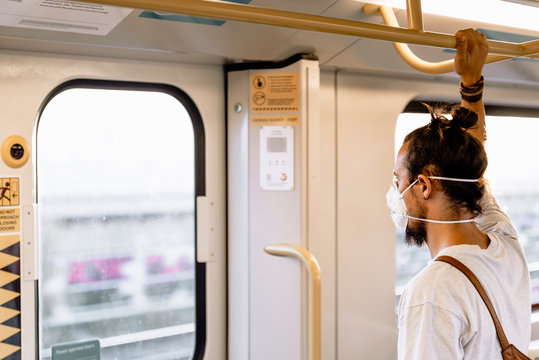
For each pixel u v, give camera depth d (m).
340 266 2.82
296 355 2.46
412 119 3.09
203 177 2.56
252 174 2.51
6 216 2.12
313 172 2.46
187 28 2.01
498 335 1.29
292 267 2.45
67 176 2.28
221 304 2.64
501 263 1.36
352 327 2.87
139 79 2.36
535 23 2.21
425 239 1.48
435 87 3.01
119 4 0.97
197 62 2.46
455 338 1.23
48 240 2.26
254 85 2.48
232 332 2.61
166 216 2.51
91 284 2.36
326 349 2.80
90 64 2.26
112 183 2.38
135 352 2.47
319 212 2.71
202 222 2.56
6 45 2.07
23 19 1.80
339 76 2.75
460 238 1.37
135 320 2.46
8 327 2.15
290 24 1.12
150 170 2.46
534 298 3.91
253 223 2.52
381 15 1.96
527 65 2.77
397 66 2.62
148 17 1.88
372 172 2.88
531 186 3.83
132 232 2.43
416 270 3.19
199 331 2.61
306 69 2.40
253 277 2.53
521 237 3.84
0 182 2.11
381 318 2.95
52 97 2.24
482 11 2.07
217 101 2.55
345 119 2.78
